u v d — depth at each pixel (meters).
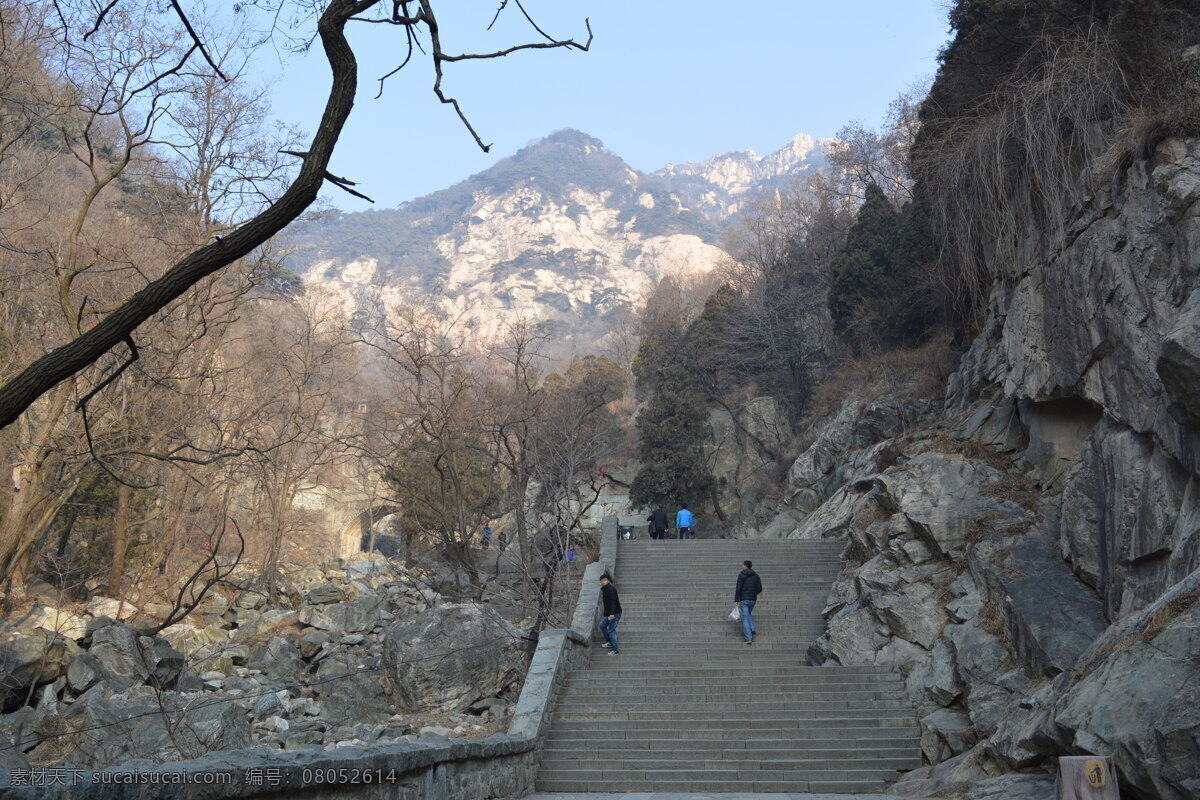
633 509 49.50
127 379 21.08
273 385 32.06
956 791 11.82
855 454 33.44
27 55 15.74
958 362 29.23
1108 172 14.12
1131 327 13.09
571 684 16.72
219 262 5.40
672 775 13.70
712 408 52.50
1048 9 16.72
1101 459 13.82
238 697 19.81
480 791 10.97
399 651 20.97
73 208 22.84
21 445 19.12
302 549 44.00
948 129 18.78
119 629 20.25
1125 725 8.21
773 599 21.20
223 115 20.44
